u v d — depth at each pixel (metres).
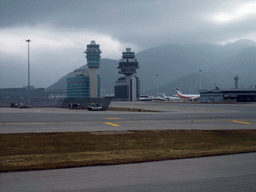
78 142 23.34
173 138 26.03
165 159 15.73
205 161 15.12
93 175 12.18
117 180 11.36
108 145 22.45
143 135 26.86
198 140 25.41
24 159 15.97
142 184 10.79
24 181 11.26
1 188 10.33
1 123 36.31
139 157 16.28
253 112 59.09
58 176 12.04
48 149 20.67
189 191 9.95
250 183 10.87
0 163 14.73
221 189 10.15
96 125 34.19
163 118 44.47
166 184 10.78
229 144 23.62
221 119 42.59
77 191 9.98
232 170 12.96
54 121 39.34
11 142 22.67
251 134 28.78
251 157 16.23
